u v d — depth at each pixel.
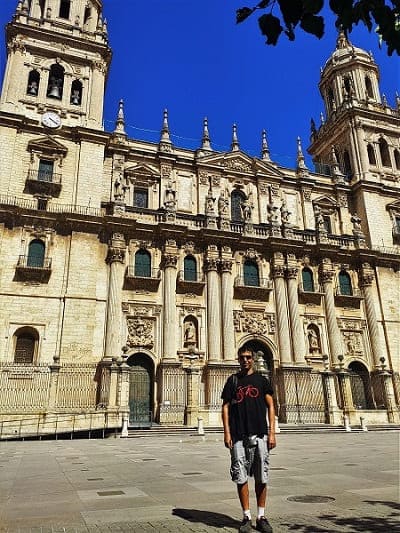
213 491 8.31
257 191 45.72
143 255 38.09
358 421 35.78
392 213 48.47
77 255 35.28
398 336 43.09
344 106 53.00
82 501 7.43
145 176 42.03
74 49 42.50
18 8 41.97
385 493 7.95
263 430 6.07
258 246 41.47
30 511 6.68
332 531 5.49
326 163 55.69
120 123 42.91
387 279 44.88
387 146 52.09
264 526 5.55
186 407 31.58
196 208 42.88
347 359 41.00
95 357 33.56
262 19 4.54
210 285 38.47
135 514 6.46
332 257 43.69
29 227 35.22
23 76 40.00
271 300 40.50
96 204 37.78
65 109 40.25
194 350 36.09
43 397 30.42
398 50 4.65
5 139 36.94
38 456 15.40
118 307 35.28
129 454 15.91
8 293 33.06
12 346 32.09
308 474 10.45
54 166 37.97
